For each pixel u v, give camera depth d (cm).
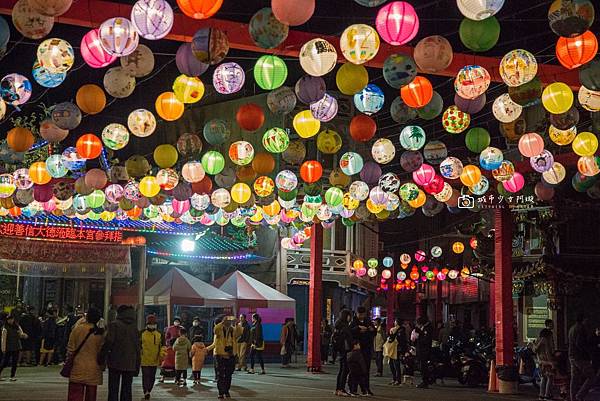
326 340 3375
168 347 2120
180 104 1150
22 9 880
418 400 1836
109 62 945
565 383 1903
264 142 1366
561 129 1248
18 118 2320
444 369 2383
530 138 1286
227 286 2814
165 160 1434
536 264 2578
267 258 3519
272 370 2808
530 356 2414
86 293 3033
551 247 2584
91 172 1588
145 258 2795
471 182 1495
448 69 1245
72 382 1173
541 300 2698
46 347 2609
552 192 1747
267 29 888
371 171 1502
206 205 1769
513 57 973
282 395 1848
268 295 2822
